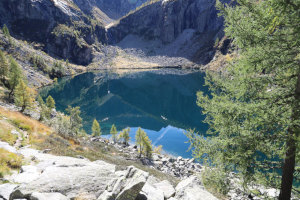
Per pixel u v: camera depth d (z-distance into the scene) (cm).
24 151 1420
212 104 750
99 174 835
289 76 664
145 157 3719
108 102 10388
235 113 678
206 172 877
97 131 5266
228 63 788
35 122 3275
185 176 2953
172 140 5425
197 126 6662
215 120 750
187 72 18188
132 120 7875
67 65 19050
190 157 4306
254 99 705
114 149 4006
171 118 7794
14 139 1911
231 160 696
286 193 716
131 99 10881
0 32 14362
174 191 909
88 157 2002
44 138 2414
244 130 688
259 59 612
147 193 773
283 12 527
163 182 991
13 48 13312
